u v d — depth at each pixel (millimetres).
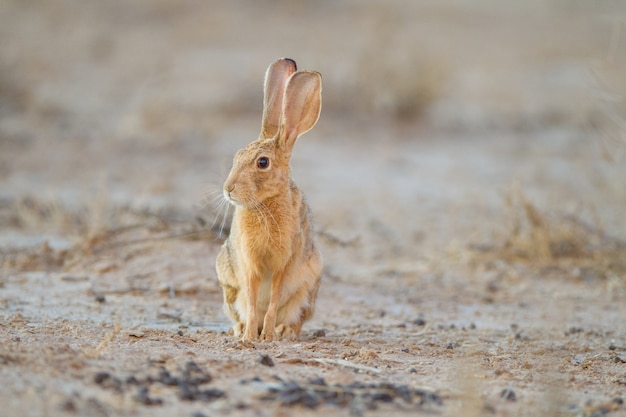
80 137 49250
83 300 25312
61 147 47156
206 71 63750
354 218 38062
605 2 90375
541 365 19219
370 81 57438
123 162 45031
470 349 20938
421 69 57906
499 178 45656
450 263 32312
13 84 55312
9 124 50750
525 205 33219
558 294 29250
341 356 18891
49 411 13750
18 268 28594
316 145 50750
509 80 66875
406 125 55938
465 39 79938
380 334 23219
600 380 18172
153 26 79375
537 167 46906
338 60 63562
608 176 43219
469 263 32281
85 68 64812
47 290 26219
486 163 48812
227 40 73875
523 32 84562
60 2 85062
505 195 35312
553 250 32719
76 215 34406
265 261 21297
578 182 43688
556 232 33125
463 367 17844
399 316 26172
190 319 24031
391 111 56906
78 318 22812
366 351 19203
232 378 16172
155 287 27094
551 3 96750
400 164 48125
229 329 22406
